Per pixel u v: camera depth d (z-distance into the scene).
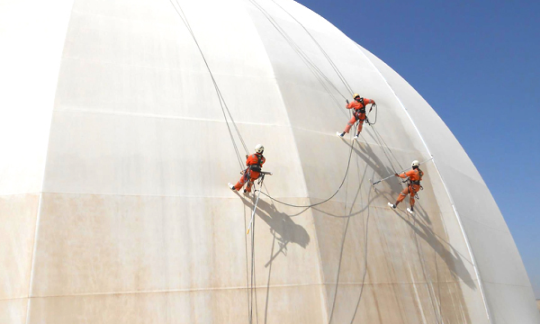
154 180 12.47
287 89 16.05
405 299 13.60
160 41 15.62
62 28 14.70
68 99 12.97
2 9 15.83
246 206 12.94
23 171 11.80
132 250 11.45
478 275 15.75
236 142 13.93
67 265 10.87
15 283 10.52
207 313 11.35
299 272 12.47
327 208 13.84
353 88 18.62
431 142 19.20
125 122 13.09
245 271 12.08
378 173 15.99
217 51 16.19
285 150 14.30
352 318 12.44
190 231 12.11
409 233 15.17
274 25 19.31
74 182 11.77
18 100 13.12
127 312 10.82
